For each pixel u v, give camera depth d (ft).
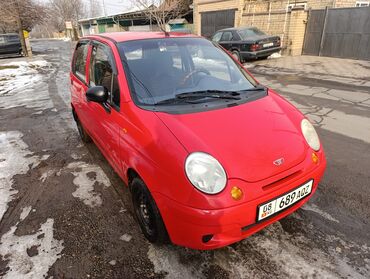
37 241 8.83
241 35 41.24
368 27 36.96
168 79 9.40
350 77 28.99
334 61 38.42
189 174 6.52
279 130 7.91
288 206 7.32
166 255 8.03
